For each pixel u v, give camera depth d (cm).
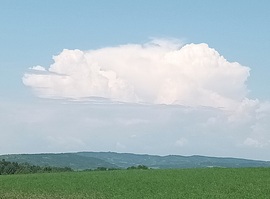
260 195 4397
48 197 5012
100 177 7506
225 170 7856
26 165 13912
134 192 5003
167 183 5994
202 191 4881
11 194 5353
